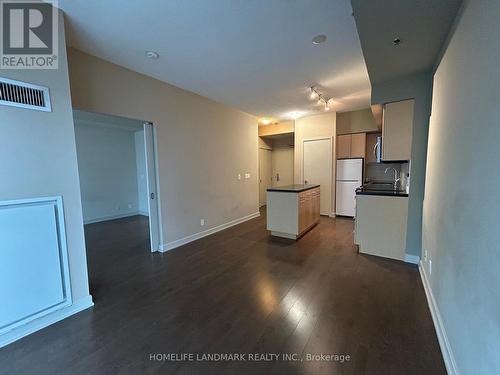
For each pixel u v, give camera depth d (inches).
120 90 111.7
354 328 69.4
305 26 80.9
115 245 149.3
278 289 92.8
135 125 217.3
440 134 76.2
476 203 43.5
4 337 63.9
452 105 62.2
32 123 67.2
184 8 71.2
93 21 77.2
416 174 110.0
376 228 124.1
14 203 64.1
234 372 54.9
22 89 65.2
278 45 93.5
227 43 91.8
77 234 78.5
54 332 69.1
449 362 53.9
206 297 87.7
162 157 134.3
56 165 72.5
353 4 57.6
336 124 212.8
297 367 56.0
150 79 125.2
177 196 144.7
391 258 121.0
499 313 33.4
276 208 159.2
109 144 230.4
